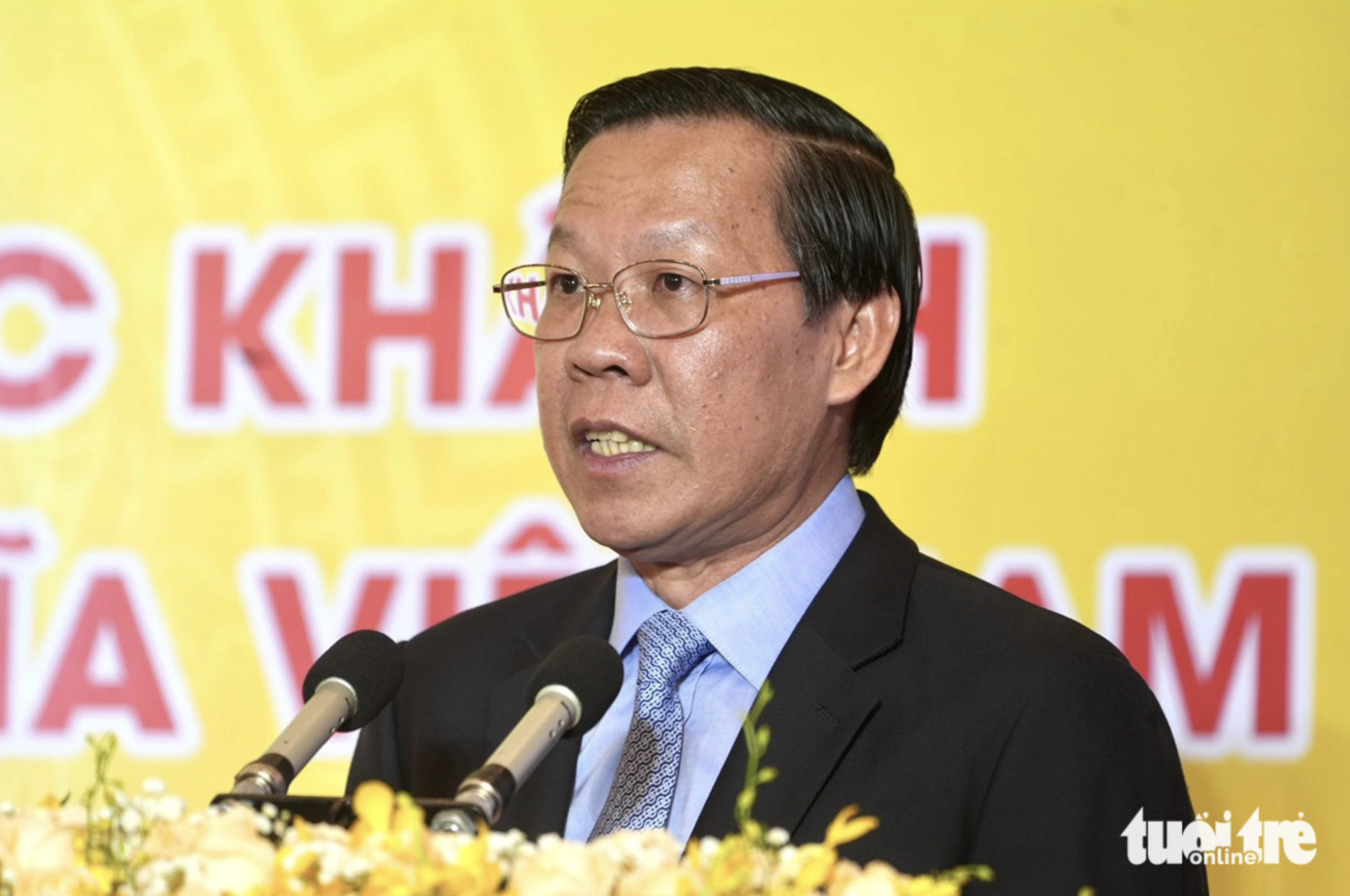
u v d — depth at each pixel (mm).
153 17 4887
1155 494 4488
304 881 1579
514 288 2803
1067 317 4555
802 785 2518
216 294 4824
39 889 1602
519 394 4742
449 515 4730
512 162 4781
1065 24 4621
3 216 4840
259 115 4836
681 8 4758
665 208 2635
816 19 4707
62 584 4801
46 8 4895
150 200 4840
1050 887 2432
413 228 4789
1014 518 4523
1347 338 4461
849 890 1580
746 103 2752
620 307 2619
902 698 2613
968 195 4605
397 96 4812
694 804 2564
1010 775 2504
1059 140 4594
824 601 2707
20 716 4766
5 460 4824
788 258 2686
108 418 4820
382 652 2299
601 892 1582
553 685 2076
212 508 4789
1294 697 4406
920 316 4586
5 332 4840
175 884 1603
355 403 4773
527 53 4797
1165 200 4547
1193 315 4516
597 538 2670
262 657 4754
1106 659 2645
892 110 4652
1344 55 4523
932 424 4562
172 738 4754
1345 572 4414
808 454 2736
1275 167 4520
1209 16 4570
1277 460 4461
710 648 2695
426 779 2928
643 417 2611
